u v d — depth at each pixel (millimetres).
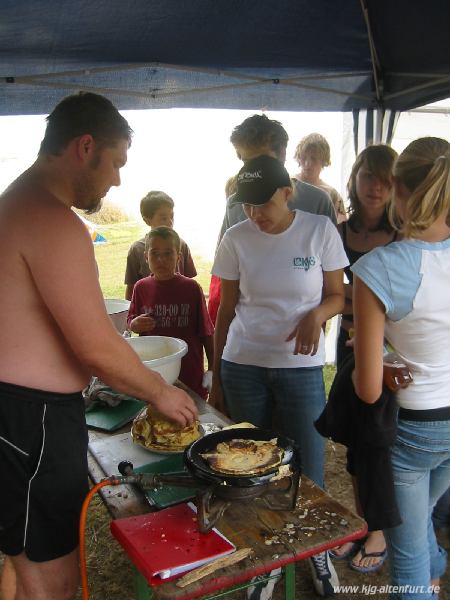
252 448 1251
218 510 1146
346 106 3785
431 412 1318
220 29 2881
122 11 2580
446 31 2789
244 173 1796
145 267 3277
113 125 1270
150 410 1574
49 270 1155
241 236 1926
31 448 1255
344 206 3693
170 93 3420
